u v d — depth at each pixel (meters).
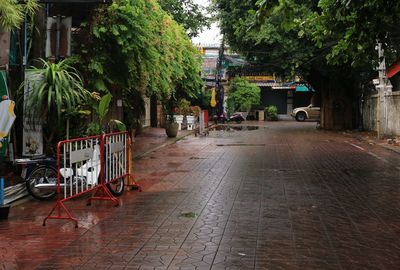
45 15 11.13
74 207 8.72
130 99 19.64
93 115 12.16
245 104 47.50
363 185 11.03
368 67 26.89
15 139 10.33
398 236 6.80
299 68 30.42
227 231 7.03
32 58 11.15
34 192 9.18
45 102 10.03
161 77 17.48
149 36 13.42
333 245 6.36
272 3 7.72
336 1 9.88
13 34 10.57
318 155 17.39
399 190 10.38
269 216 7.96
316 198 9.49
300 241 6.54
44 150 10.57
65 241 6.59
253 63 30.64
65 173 8.14
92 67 12.30
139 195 9.88
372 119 29.25
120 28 12.36
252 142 23.09
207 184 11.18
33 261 5.77
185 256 5.89
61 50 10.57
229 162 15.33
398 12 10.27
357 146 21.02
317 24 11.29
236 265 5.57
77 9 12.20
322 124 34.16
